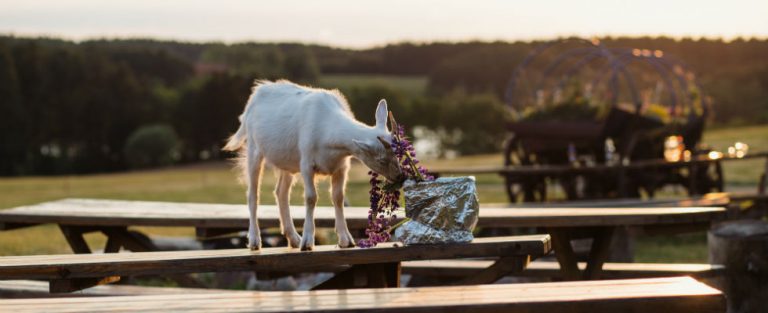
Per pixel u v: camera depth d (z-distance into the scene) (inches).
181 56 4264.3
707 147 692.1
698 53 2260.1
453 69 3292.3
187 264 231.6
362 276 259.0
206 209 351.3
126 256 241.6
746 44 2279.8
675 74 673.0
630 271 313.7
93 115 2635.3
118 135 2689.5
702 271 305.3
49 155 2573.8
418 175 230.4
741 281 304.3
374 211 227.3
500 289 201.8
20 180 1528.1
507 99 690.2
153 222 322.3
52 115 2586.1
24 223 360.5
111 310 188.5
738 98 2041.1
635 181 633.6
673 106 654.5
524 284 207.0
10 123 2460.6
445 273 330.3
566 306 184.7
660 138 663.8
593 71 730.8
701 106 697.6
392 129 220.4
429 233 228.2
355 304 187.8
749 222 324.5
